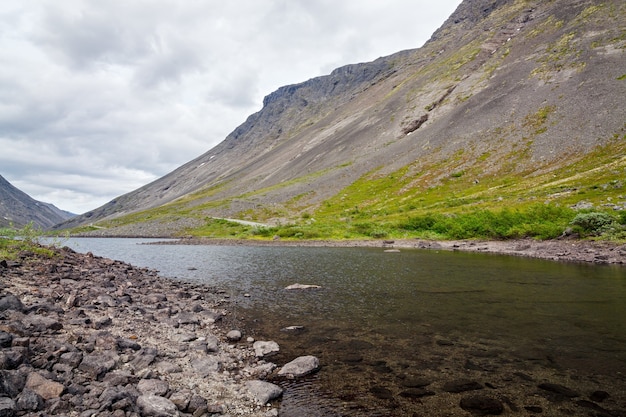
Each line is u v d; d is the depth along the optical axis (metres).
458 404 10.05
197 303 22.02
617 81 120.75
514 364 12.80
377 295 24.45
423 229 80.00
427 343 15.09
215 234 110.19
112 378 10.19
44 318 13.41
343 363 13.09
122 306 18.77
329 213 117.88
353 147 184.50
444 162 129.12
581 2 186.62
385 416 9.46
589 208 55.59
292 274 34.53
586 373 12.00
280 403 10.17
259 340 15.70
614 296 22.95
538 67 155.38
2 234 29.25
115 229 137.50
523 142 118.50
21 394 8.18
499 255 47.88
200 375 11.73
